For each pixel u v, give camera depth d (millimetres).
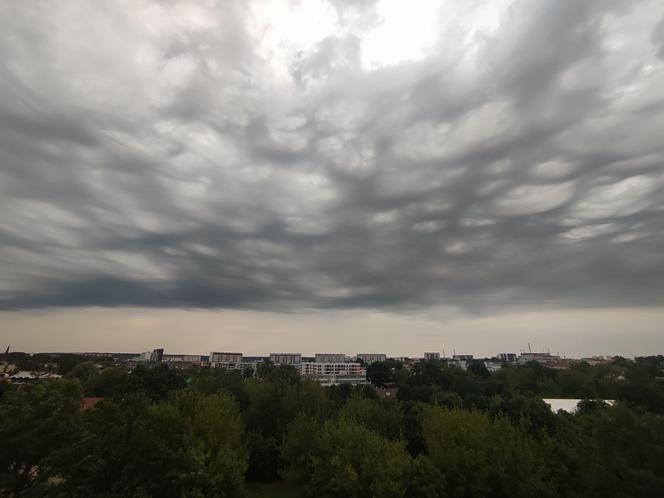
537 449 36688
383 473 34219
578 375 108625
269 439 54844
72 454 24094
